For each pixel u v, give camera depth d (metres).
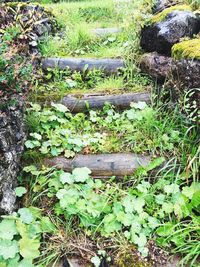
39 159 1.60
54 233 1.39
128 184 1.56
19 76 1.48
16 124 1.52
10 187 1.39
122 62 2.13
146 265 1.31
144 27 2.09
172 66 1.74
